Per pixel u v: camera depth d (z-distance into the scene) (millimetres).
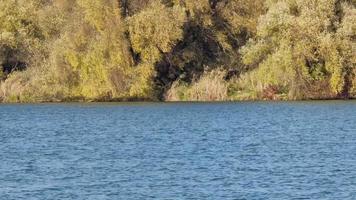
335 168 56969
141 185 51688
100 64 124312
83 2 123438
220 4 133375
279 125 91688
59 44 127750
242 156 64438
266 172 55719
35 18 138000
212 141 76312
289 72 122875
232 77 131875
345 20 119438
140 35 122438
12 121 104875
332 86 121625
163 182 52562
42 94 133125
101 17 123062
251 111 111000
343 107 113312
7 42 134250
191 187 50562
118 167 59625
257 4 132125
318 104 119062
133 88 125688
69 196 48312
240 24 132375
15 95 134125
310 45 120062
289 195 47438
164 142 76188
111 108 120688
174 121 99125
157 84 130250
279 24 119750
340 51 120125
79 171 57906
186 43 131625
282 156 63969
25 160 64375
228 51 132875
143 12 122625
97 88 125438
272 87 127000
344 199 46250
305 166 58125
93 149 71625
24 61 136750
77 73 129125
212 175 54875
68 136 84312
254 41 128250
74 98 132000
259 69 126375
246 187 50125
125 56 123812
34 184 52500
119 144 75375
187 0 129125
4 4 136750
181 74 132000
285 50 120750
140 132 86938
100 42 123875
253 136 80312
